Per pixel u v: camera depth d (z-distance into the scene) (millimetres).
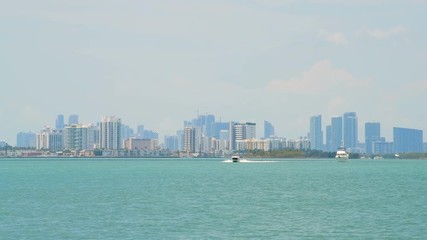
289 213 122500
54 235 95562
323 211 125812
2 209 127688
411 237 94312
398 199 152375
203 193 170125
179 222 108938
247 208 131000
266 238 93375
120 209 128125
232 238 93375
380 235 96125
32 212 122438
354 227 103688
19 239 92500
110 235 95625
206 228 102562
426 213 121688
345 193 171625
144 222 108750
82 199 150125
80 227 103000
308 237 94438
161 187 194250
